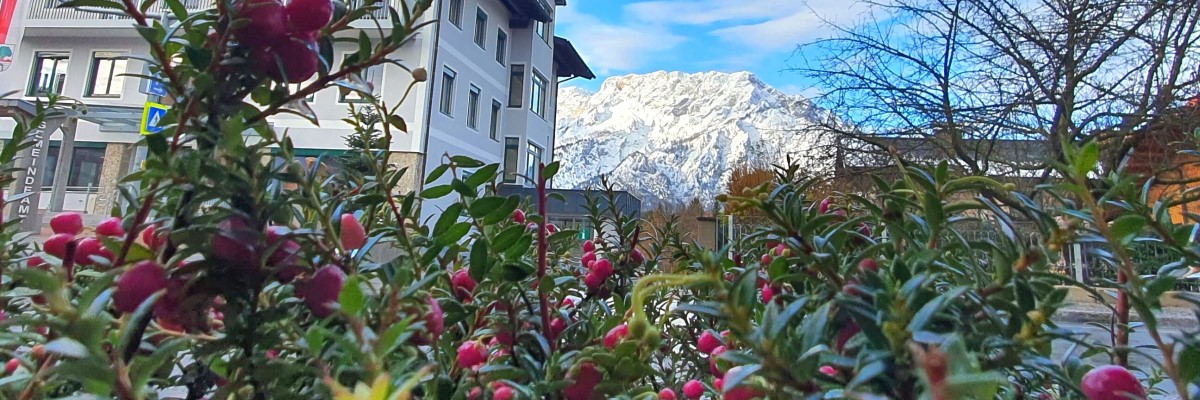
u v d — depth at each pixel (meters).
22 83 14.16
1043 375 0.68
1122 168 0.63
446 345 0.72
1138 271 0.63
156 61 0.53
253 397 0.54
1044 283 0.51
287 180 0.57
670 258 1.34
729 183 17.44
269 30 0.55
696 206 10.20
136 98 14.21
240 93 0.56
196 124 0.53
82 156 13.88
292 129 12.59
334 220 0.61
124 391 0.36
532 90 18.50
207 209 0.54
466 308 0.75
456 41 14.72
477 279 0.74
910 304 0.42
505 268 0.76
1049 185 0.58
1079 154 0.56
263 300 0.65
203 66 0.54
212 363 0.57
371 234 0.74
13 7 13.10
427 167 12.84
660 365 0.99
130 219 0.57
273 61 0.56
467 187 0.79
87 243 0.66
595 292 1.04
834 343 0.50
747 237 0.76
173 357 0.63
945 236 0.66
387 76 12.84
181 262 0.53
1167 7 7.09
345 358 0.40
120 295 0.48
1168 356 0.47
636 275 1.21
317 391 0.46
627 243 1.21
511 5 17.42
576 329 0.89
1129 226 0.52
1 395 0.44
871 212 0.74
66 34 14.38
